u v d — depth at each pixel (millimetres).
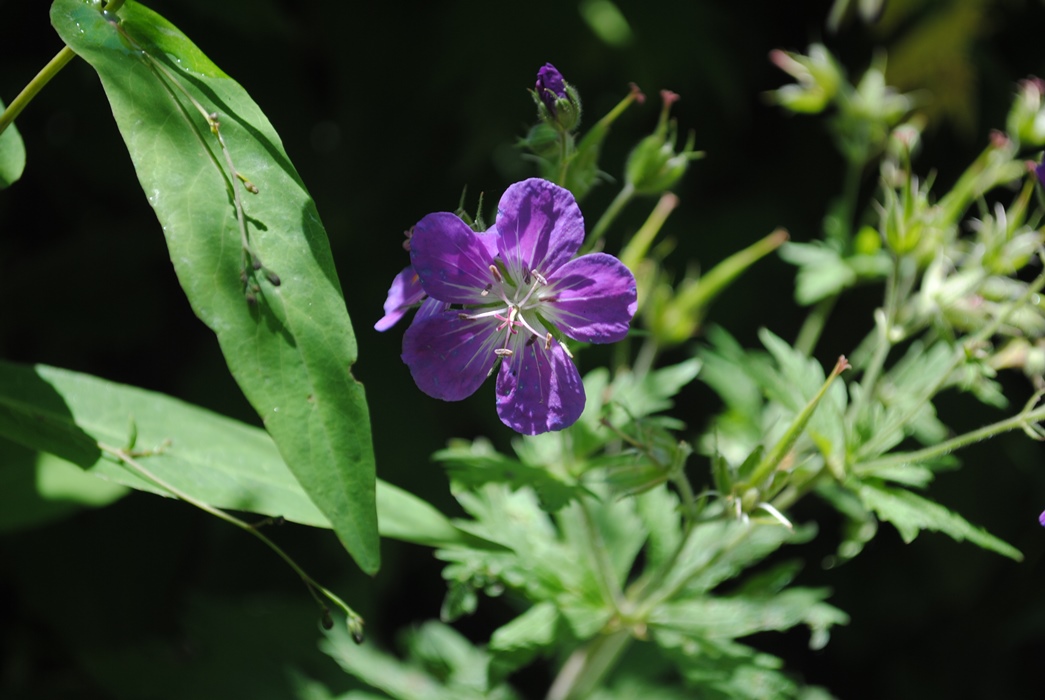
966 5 627
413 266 440
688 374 503
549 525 505
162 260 676
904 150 491
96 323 654
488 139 632
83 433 452
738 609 501
